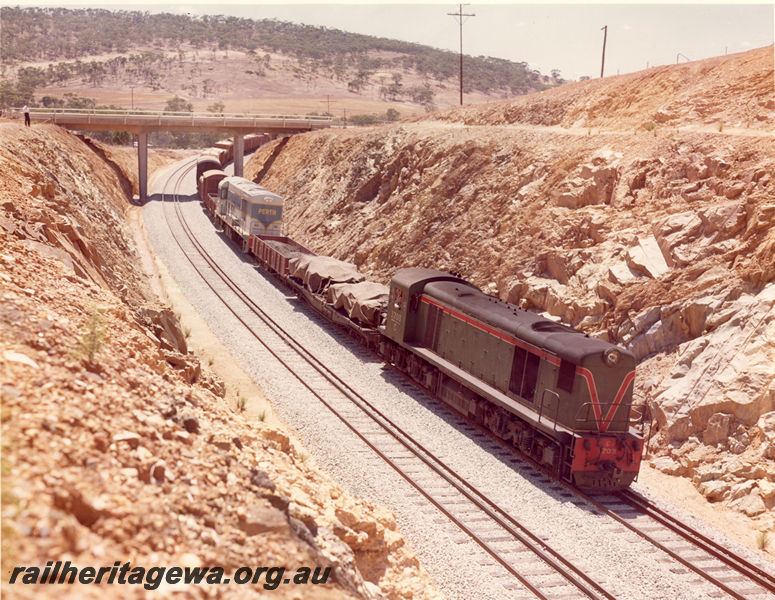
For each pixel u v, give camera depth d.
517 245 32.09
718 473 18.77
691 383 20.89
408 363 26.73
